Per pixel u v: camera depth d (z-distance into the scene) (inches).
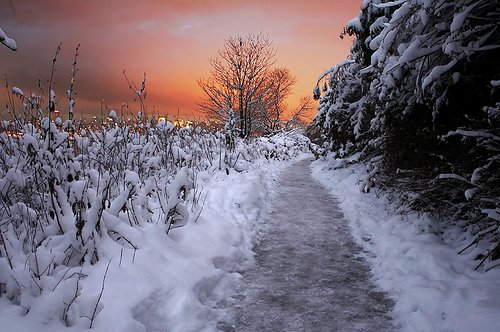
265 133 1309.1
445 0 170.2
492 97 189.6
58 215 127.6
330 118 447.5
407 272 147.9
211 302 128.5
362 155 384.5
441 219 199.0
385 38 202.1
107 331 92.3
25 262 107.7
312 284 144.6
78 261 120.3
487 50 179.2
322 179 445.7
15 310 90.0
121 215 155.6
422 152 224.5
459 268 142.7
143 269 121.2
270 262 169.2
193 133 368.8
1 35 94.9
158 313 109.8
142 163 225.8
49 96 134.0
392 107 241.4
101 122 224.4
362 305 126.8
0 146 160.4
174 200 156.0
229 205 236.2
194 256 146.9
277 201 307.1
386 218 229.5
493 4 169.6
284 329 111.5
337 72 435.5
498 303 107.0
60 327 89.2
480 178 157.9
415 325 110.8
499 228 139.7
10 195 143.4
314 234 212.8
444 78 188.5
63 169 146.5
